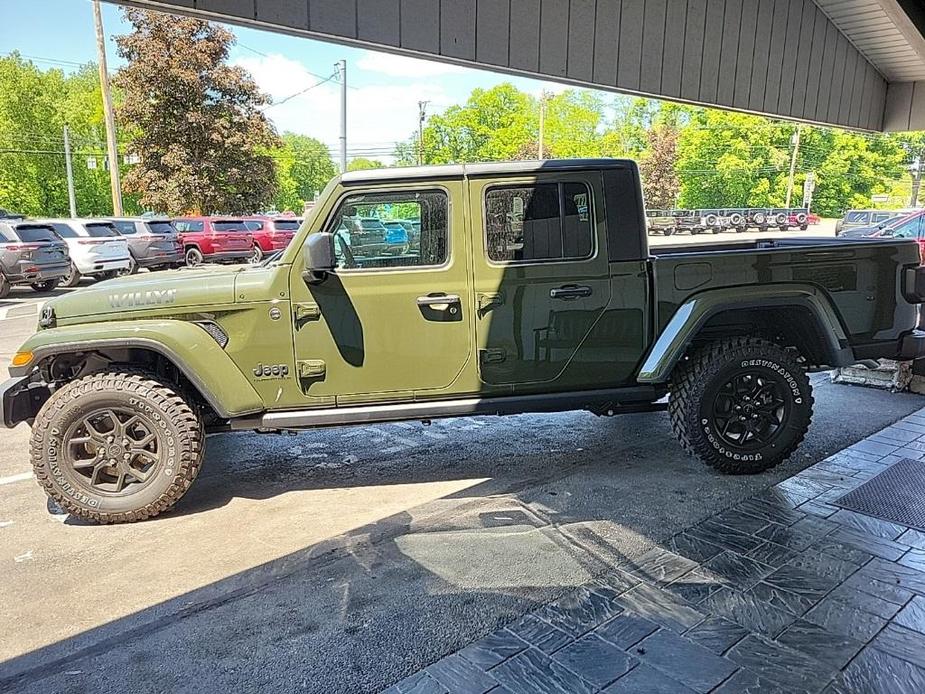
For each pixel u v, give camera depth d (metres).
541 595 2.71
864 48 10.14
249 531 3.40
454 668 2.26
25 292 14.93
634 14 7.07
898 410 5.16
